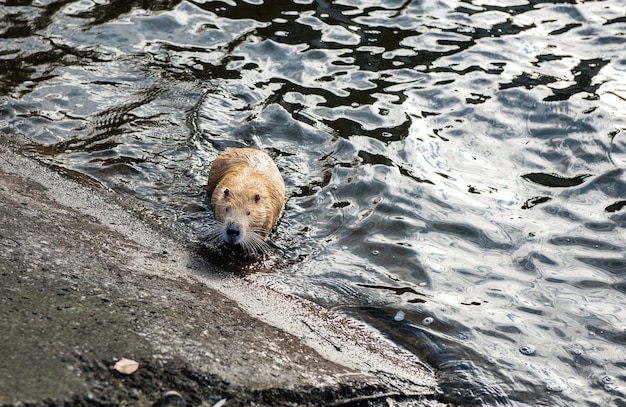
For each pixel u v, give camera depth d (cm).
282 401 320
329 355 338
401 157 402
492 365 345
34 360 311
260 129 407
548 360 347
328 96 423
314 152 402
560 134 414
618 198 393
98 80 421
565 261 372
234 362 324
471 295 362
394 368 340
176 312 333
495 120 419
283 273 364
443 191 392
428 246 375
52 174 379
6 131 395
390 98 425
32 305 323
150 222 371
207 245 367
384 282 364
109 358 315
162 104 413
